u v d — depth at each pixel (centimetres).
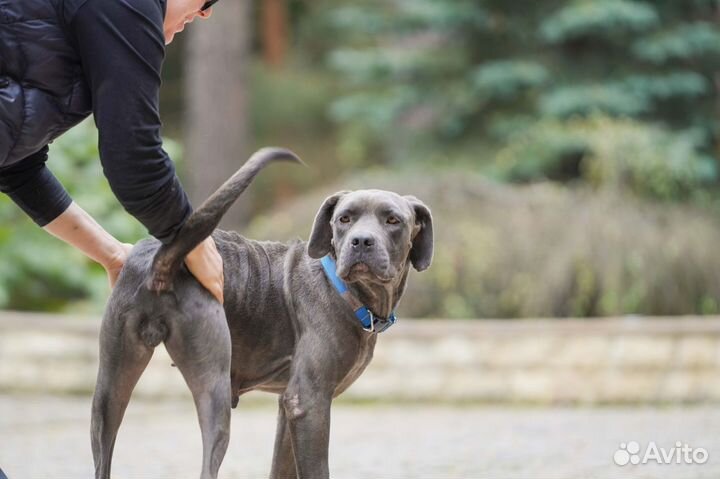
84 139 1680
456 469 883
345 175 2930
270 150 580
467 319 1634
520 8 2420
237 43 2398
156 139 532
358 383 1366
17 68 515
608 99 2264
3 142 516
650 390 1328
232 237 621
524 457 941
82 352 1405
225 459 957
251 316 604
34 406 1306
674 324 1334
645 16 2267
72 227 613
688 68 2408
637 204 1761
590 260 1623
